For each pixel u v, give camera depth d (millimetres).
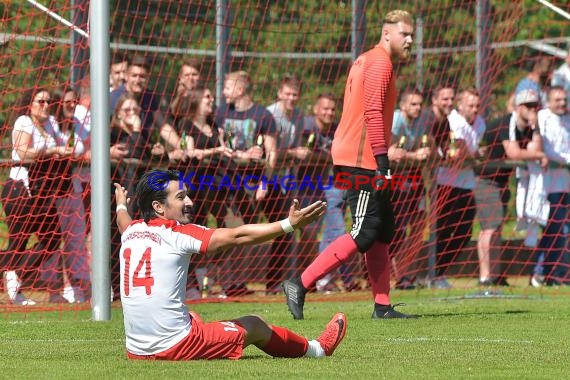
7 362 13984
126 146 25594
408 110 28750
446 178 29000
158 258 13133
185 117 27312
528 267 32812
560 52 40188
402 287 30125
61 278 25828
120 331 19250
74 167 25609
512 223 36781
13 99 28391
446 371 12938
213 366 12836
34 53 27406
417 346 16062
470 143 29016
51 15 26016
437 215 29297
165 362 13133
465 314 21922
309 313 22547
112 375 12141
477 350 15469
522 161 29672
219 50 31875
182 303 13273
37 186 25188
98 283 21547
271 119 28328
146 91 26875
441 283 30172
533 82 30531
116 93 26297
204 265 27531
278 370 12633
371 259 21062
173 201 13336
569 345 16266
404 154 28109
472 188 29438
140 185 13383
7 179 26750
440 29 35188
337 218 29031
